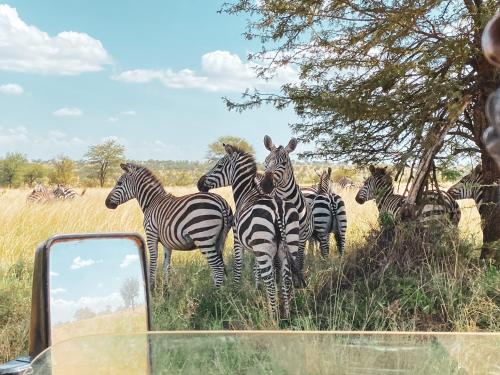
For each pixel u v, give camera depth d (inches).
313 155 430.9
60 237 81.8
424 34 397.7
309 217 406.9
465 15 387.5
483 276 317.7
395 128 390.3
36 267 80.6
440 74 390.3
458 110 356.5
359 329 289.0
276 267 362.0
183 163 5634.8
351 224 614.9
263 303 317.4
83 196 1044.5
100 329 84.1
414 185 376.8
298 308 327.3
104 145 2669.8
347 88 406.9
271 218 330.3
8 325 276.4
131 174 422.0
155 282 375.9
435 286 308.0
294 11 402.6
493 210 387.2
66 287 81.4
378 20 396.8
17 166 2714.1
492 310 290.2
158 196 414.6
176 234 391.2
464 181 453.1
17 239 572.4
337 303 304.2
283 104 414.3
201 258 494.6
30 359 77.0
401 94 384.5
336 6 399.2
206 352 63.5
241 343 63.5
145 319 88.1
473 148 418.9
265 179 370.3
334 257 440.8
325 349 62.2
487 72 371.6
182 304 332.5
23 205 794.8
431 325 287.4
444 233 354.3
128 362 63.6
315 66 411.5
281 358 62.9
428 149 372.8
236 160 400.2
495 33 33.5
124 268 87.3
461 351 62.9
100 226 701.9
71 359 63.3
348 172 457.7
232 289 365.1
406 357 62.1
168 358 63.5
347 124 414.3
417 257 341.1
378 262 344.8
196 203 387.9
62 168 2578.7
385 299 311.4
